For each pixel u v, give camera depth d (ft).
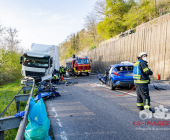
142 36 47.11
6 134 11.59
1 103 21.70
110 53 71.41
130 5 88.89
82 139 10.61
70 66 79.05
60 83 43.96
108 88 31.63
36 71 41.27
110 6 88.99
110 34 91.61
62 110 17.79
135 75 15.39
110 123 13.15
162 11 59.62
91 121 13.88
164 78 37.47
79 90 31.14
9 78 53.16
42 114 9.92
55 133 11.76
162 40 38.19
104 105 18.94
